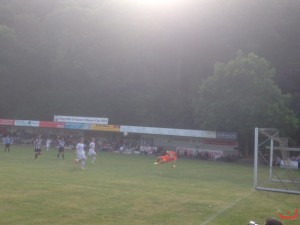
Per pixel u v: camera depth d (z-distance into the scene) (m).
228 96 49.50
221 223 12.77
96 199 15.49
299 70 61.53
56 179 20.34
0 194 15.30
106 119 57.34
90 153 31.69
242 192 20.03
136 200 15.77
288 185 24.39
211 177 26.72
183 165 36.62
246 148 52.28
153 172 27.36
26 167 25.47
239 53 52.41
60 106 71.06
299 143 56.69
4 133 61.69
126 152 53.22
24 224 11.24
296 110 57.84
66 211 13.18
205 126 51.78
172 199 16.48
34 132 62.81
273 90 48.84
